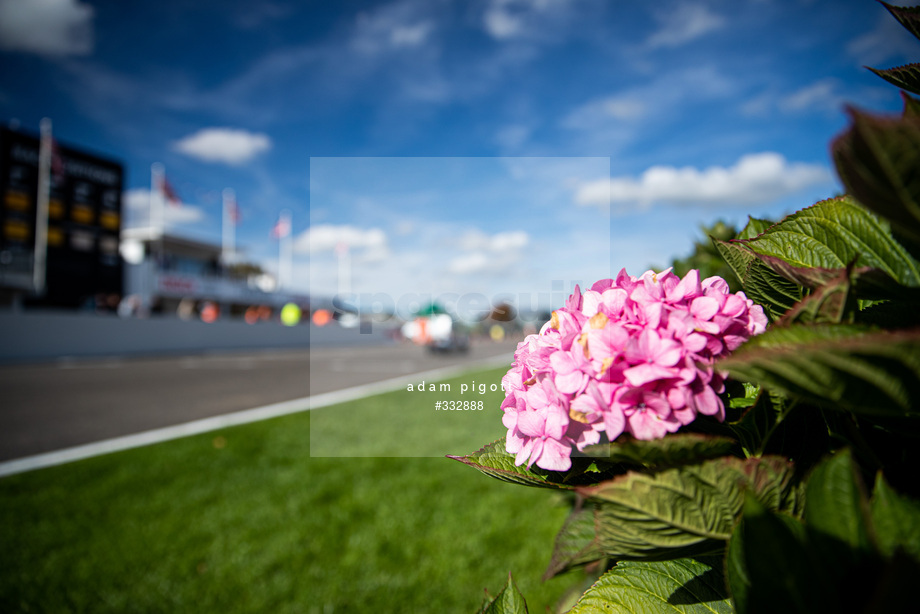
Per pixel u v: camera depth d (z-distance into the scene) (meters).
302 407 7.49
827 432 0.59
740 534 0.43
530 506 3.25
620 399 0.54
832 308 0.49
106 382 10.16
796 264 0.63
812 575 0.40
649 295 0.61
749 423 0.61
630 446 0.47
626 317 0.60
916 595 0.33
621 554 0.54
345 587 2.29
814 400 0.44
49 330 15.38
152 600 2.19
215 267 36.94
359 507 3.26
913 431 0.49
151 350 18.61
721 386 0.56
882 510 0.43
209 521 3.03
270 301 36.56
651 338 0.53
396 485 3.72
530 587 2.25
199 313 31.50
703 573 0.62
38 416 6.54
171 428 5.93
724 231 1.86
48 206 24.14
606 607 0.63
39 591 2.25
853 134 0.32
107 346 17.05
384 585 2.30
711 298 0.59
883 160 0.32
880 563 0.39
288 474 4.00
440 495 3.49
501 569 2.42
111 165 26.72
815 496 0.43
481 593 2.23
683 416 0.53
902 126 0.29
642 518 0.48
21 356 14.63
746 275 0.68
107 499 3.40
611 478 0.63
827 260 0.61
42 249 23.70
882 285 0.49
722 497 0.46
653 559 0.55
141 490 3.59
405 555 2.58
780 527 0.40
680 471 0.44
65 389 9.02
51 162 23.52
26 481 3.79
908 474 0.54
